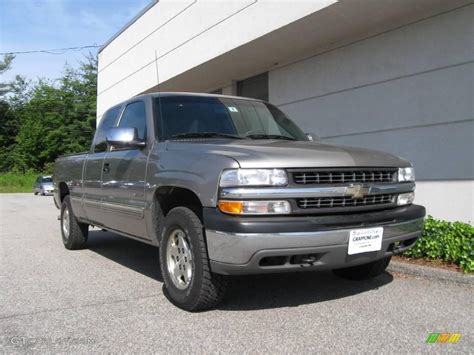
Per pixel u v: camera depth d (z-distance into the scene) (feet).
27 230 33.06
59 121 157.99
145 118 16.88
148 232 15.71
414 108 25.63
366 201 13.28
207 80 43.16
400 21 26.43
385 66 27.32
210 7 35.96
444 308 13.85
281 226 11.63
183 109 16.84
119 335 11.79
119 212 17.47
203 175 12.63
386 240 13.24
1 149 165.17
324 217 12.29
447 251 17.72
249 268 11.80
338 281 16.97
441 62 24.35
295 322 12.64
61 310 13.84
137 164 16.02
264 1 29.76
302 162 12.32
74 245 23.62
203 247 12.69
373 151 14.74
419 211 14.53
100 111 62.59
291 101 34.78
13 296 15.38
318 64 32.24
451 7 23.88
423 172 25.16
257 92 39.86
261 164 11.97
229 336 11.65
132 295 15.33
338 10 25.12
